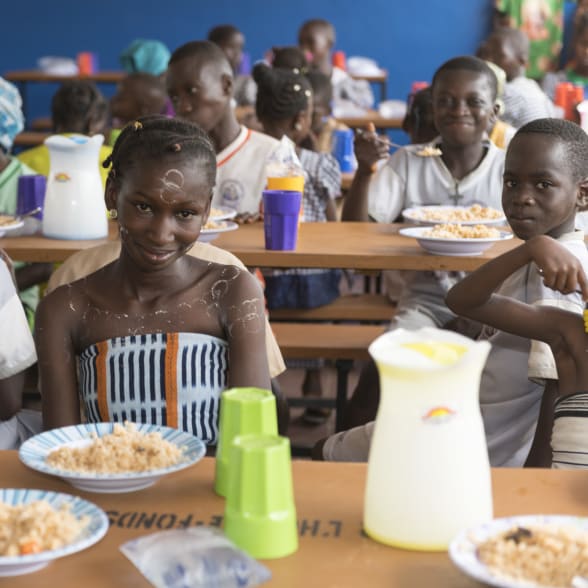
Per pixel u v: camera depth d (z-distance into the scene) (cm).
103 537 116
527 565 103
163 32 915
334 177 369
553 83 741
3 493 121
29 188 298
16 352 196
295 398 341
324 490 129
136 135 161
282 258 257
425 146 345
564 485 131
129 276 172
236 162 347
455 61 329
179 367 171
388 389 114
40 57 922
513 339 207
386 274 370
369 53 920
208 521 120
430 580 107
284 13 910
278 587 104
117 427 139
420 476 112
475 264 254
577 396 167
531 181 214
